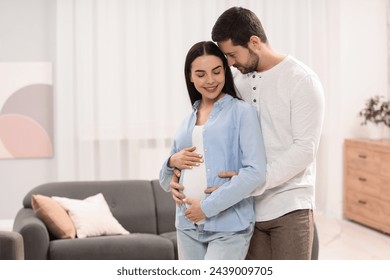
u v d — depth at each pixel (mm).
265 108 2857
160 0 7613
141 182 5605
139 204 5395
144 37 7645
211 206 2680
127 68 7645
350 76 7852
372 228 7289
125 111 7730
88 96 7570
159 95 7695
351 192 7605
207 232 2838
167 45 7719
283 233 2834
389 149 6719
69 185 5453
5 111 7594
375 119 7594
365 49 7871
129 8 7586
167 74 7738
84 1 7480
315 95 2732
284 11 7773
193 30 7723
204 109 2912
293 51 7781
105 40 7586
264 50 2838
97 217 5035
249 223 2811
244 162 2711
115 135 7668
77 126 7594
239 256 2809
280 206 2818
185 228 2877
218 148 2766
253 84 2904
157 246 4727
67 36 7492
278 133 2818
